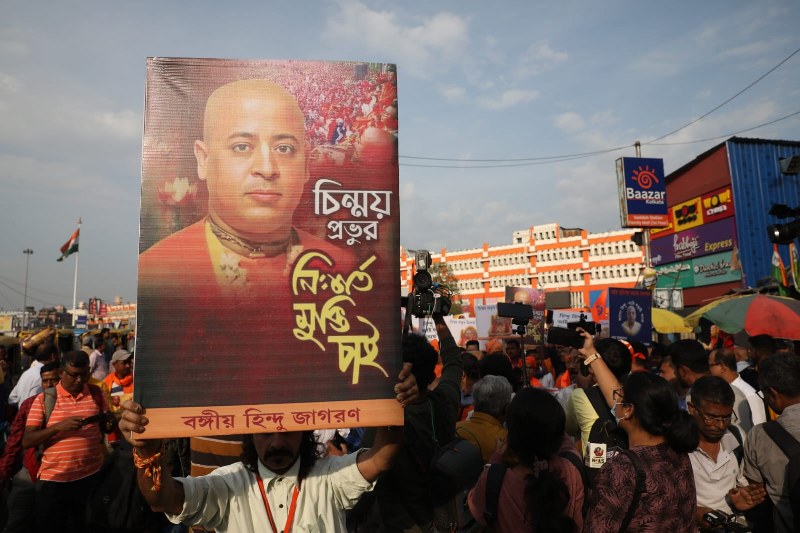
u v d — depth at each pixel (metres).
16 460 4.92
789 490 2.85
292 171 1.87
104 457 5.16
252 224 1.83
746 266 17.42
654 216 20.84
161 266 1.76
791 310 7.56
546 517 2.22
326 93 1.93
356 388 1.82
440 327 3.42
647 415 2.34
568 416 3.73
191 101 1.84
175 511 1.79
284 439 1.92
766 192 17.91
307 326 1.82
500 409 3.56
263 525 1.93
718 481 3.05
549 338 3.56
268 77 1.89
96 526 4.24
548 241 70.00
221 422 1.73
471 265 76.88
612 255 64.75
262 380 1.77
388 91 1.97
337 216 1.88
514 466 2.46
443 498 2.69
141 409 1.67
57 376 5.70
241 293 1.79
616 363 4.05
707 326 10.32
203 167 1.82
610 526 2.21
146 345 1.72
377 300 1.88
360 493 2.02
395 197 1.93
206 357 1.75
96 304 89.19
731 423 3.73
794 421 2.96
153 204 1.78
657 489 2.22
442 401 3.07
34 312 91.75
